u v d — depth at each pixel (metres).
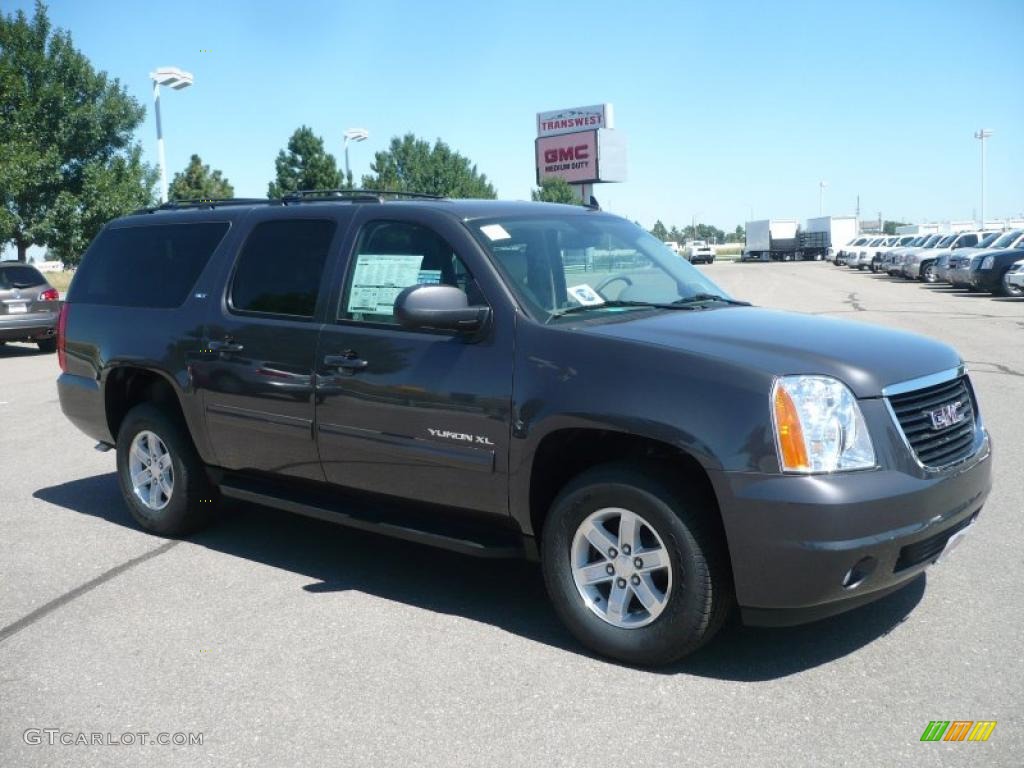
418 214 4.57
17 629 4.39
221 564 5.23
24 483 7.29
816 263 71.31
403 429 4.35
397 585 4.85
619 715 3.43
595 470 3.82
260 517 6.15
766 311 4.58
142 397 6.10
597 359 3.82
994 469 6.68
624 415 3.67
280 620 4.41
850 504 3.36
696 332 3.90
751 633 4.11
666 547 3.64
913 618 4.18
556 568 3.96
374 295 4.59
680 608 3.62
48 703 3.66
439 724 3.41
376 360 4.45
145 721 3.50
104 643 4.20
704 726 3.33
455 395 4.15
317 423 4.70
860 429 3.48
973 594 4.42
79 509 6.49
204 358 5.22
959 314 19.73
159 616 4.50
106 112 31.56
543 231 4.65
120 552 5.50
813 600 3.44
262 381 4.92
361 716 3.49
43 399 11.71
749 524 3.44
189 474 5.55
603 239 4.89
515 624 4.30
